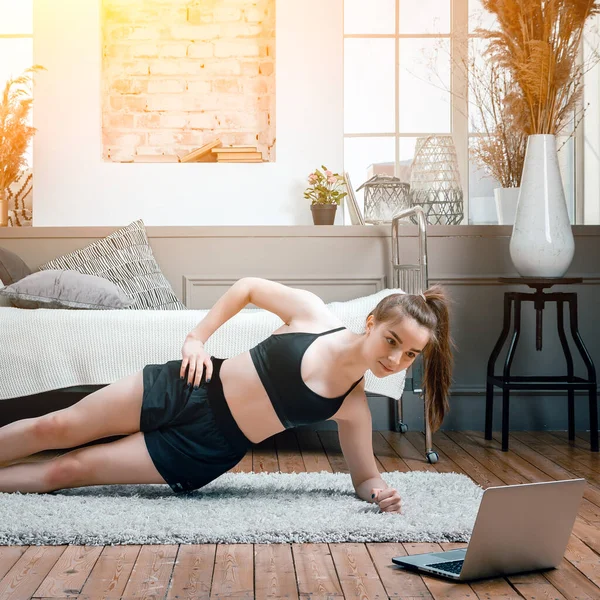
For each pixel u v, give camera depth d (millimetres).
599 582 1686
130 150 4637
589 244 3723
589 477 2721
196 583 1623
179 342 3010
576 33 3416
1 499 2135
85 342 3002
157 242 3824
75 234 3826
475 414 3688
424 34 4820
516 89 3645
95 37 4402
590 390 3227
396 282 3688
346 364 2125
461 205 4066
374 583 1646
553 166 3377
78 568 1701
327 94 4445
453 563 1733
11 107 4363
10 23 4719
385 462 2961
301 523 1969
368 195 4086
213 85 4645
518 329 3295
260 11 4641
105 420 2195
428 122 4828
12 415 3484
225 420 2174
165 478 2197
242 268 3801
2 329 3004
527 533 1699
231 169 4414
